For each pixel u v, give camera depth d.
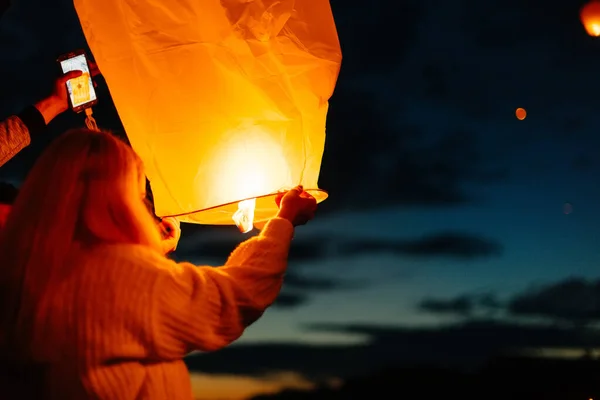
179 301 1.13
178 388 1.15
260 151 1.36
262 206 1.52
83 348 1.09
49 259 1.13
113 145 1.22
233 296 1.18
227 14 1.35
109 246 1.15
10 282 1.13
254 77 1.36
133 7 1.38
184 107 1.37
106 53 1.39
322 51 1.39
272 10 1.36
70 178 1.17
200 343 1.15
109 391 1.09
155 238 1.22
